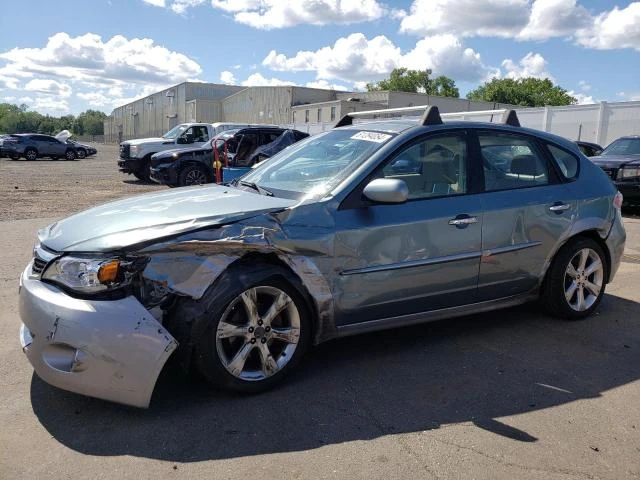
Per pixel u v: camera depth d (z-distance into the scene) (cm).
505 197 430
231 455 279
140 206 365
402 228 379
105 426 305
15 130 14575
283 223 344
